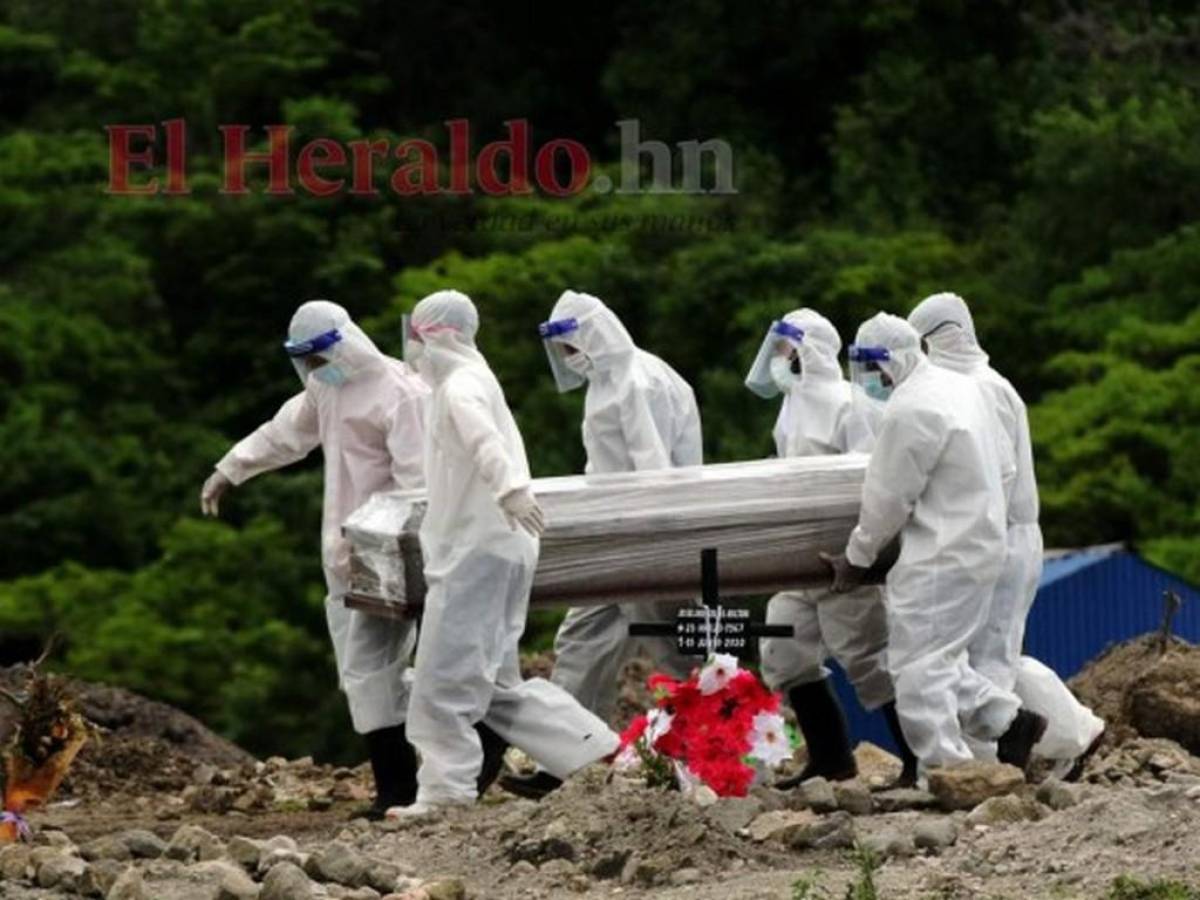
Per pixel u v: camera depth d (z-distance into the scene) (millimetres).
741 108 81438
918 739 30906
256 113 80125
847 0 81312
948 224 78000
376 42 83062
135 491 69875
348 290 74062
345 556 31688
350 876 25875
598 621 35375
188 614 65000
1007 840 26094
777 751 29766
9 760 29438
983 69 80938
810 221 77625
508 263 70188
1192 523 67562
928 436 30922
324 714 62781
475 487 30609
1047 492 68562
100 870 25812
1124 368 70062
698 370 69125
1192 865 24703
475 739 30844
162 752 40188
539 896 25516
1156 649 39031
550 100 83312
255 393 74125
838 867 25953
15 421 69562
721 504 31422
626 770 30359
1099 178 76188
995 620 32156
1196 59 84312
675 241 73875
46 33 81500
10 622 64750
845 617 32844
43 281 74000
